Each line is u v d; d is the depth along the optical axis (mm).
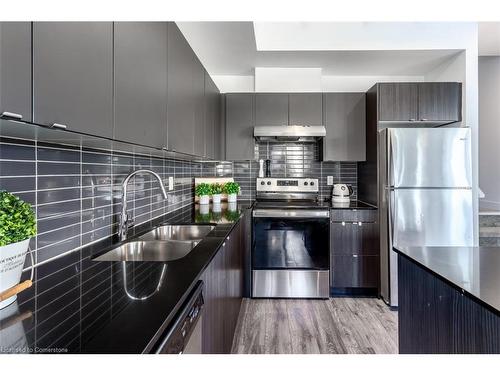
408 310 1540
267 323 2377
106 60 999
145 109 1310
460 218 2635
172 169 2615
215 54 2932
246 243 2891
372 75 3504
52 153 1178
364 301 2812
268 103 3178
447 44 2859
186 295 866
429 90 2898
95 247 1385
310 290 2869
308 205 2988
